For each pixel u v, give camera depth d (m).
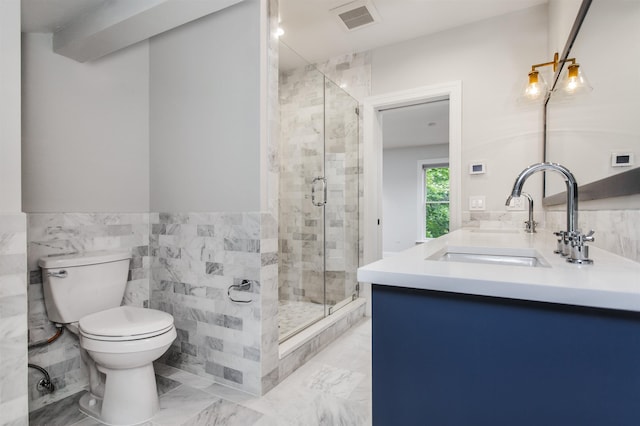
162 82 2.21
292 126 3.22
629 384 0.64
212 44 1.98
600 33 1.27
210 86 1.99
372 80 3.11
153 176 2.25
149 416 1.61
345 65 3.23
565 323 0.68
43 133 1.78
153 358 1.60
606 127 1.19
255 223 1.81
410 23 2.70
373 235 3.18
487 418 0.76
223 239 1.93
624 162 1.02
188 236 2.07
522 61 2.51
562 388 0.69
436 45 2.82
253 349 1.82
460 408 0.78
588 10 1.42
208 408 1.69
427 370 0.82
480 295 0.75
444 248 1.41
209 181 2.00
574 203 0.99
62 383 1.80
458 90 2.71
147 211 2.27
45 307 1.74
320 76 3.06
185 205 2.10
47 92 1.80
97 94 2.01
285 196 3.25
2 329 1.19
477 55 2.66
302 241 3.17
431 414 0.81
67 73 1.88
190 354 2.06
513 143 2.52
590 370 0.66
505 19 2.57
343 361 2.22
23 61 1.71
